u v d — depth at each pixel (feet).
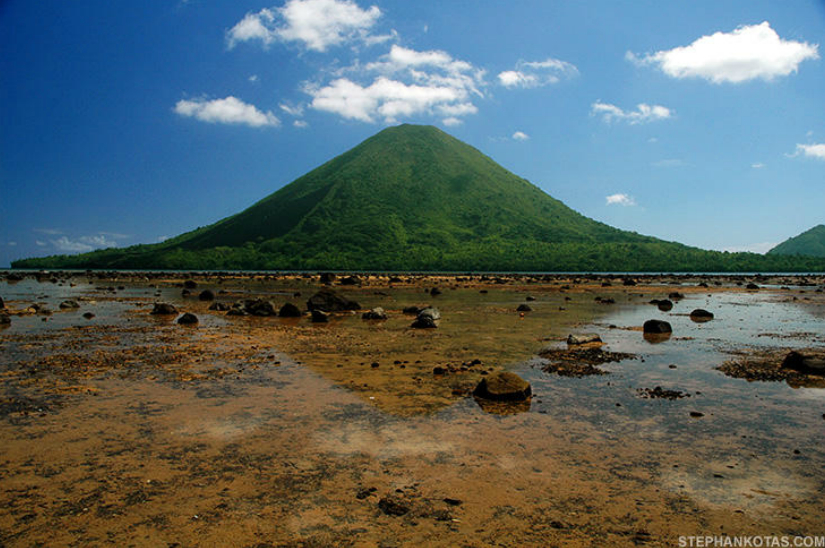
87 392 24.73
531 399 24.11
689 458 17.08
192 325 51.72
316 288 130.93
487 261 533.14
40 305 63.82
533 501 14.06
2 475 15.33
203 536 12.13
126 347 37.76
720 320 60.18
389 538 12.14
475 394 24.72
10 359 32.81
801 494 14.55
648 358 34.55
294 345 39.19
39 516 12.97
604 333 47.32
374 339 42.52
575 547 11.76
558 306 77.82
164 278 199.00
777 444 18.37
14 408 22.00
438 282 164.66
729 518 13.16
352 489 14.69
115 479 15.15
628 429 19.90
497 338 43.32
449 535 12.28
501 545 11.85
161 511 13.33
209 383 26.73
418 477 15.53
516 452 17.52
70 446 17.70
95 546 11.64
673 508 13.71
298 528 12.55
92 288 127.13
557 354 35.78
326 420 20.76
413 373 29.40
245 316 61.05
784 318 62.80
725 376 29.12
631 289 134.21
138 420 20.57
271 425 20.12
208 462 16.48
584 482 15.25
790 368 31.19
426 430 19.67
